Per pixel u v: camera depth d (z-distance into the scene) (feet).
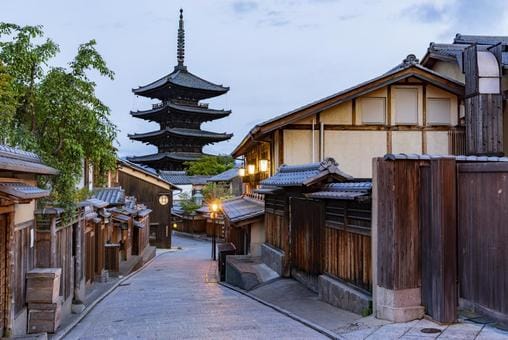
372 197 28.09
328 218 37.50
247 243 67.21
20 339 24.61
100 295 48.37
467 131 52.95
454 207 24.76
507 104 54.44
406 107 59.36
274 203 55.42
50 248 31.50
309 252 42.42
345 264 33.78
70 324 32.19
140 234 98.78
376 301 27.25
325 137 58.39
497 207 22.54
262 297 43.11
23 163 22.44
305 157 58.03
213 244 98.48
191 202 167.73
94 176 59.67
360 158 58.65
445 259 24.36
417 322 24.99
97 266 58.65
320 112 58.18
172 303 41.73
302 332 26.61
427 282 25.63
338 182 37.78
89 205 43.24
